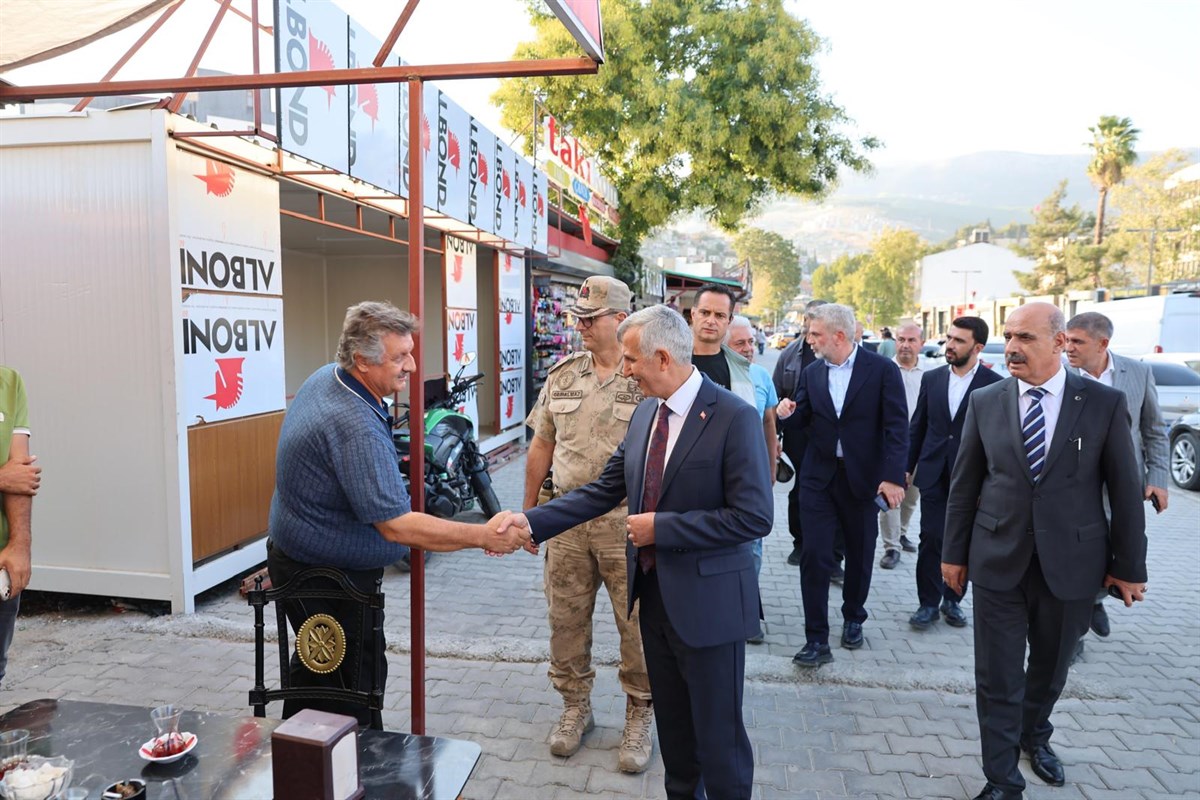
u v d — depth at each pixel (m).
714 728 2.34
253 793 1.69
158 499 4.46
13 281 4.48
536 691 3.73
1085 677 4.01
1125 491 2.76
